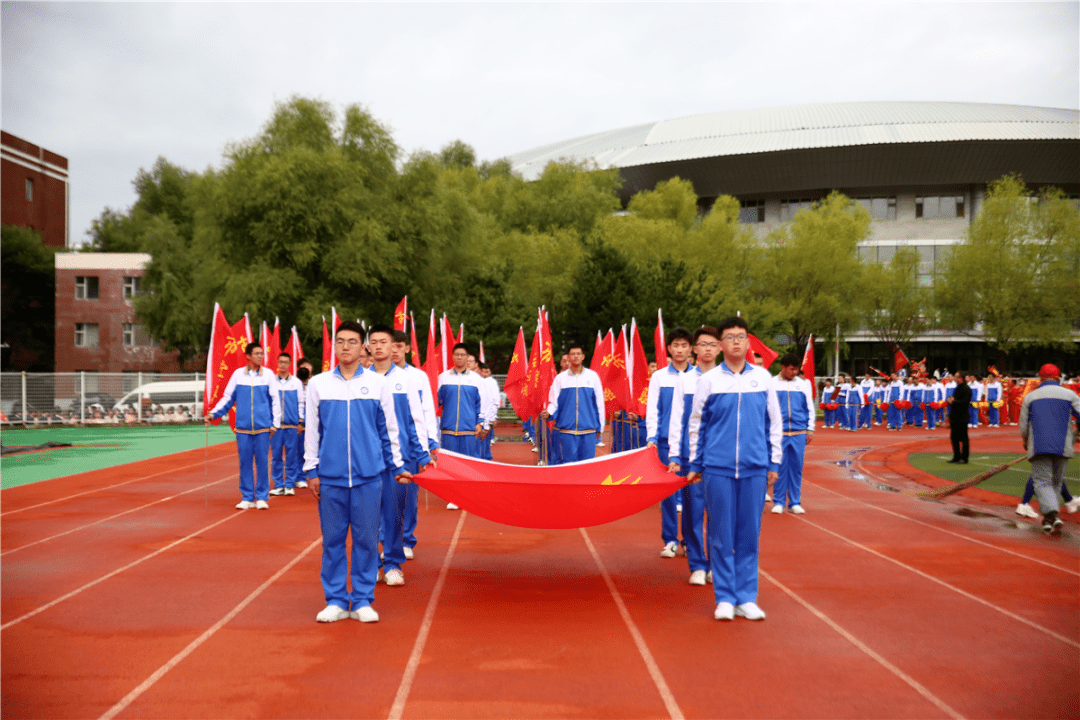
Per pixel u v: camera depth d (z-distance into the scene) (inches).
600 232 1491.1
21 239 2003.0
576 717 148.5
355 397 211.0
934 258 2348.7
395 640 191.6
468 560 283.7
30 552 294.4
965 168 2332.7
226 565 273.0
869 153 2317.9
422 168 1323.8
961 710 152.2
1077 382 1133.1
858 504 421.1
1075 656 182.2
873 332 1886.1
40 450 757.3
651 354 941.8
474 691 160.6
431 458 250.2
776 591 240.4
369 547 209.9
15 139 2180.1
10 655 181.3
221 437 939.3
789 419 388.5
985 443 866.1
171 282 1587.1
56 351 1815.9
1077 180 2367.1
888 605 224.5
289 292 1137.4
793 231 1662.2
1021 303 1674.5
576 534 334.6
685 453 239.8
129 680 166.2
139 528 344.2
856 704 154.8
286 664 175.5
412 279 1301.7
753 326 1263.5
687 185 1888.5
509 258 1280.8
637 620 208.8
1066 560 283.7
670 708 152.7
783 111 2952.8
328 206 1169.4
